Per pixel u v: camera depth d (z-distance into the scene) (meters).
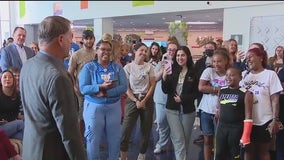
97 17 10.61
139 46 3.51
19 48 3.89
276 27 7.21
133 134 4.74
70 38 1.70
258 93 2.82
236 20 7.91
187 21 12.77
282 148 3.28
